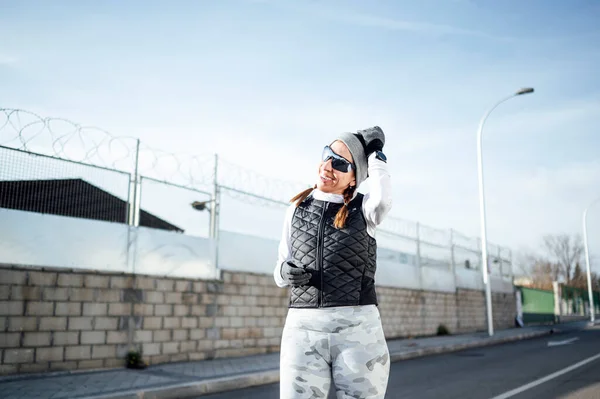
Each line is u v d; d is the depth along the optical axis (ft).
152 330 27.73
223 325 31.50
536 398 20.15
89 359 24.95
